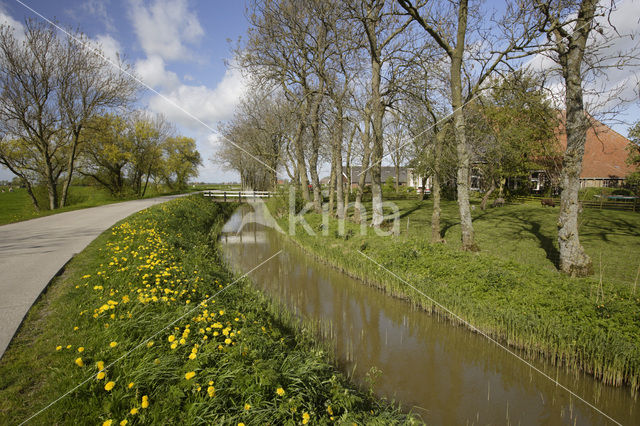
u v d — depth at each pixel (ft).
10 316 13.00
